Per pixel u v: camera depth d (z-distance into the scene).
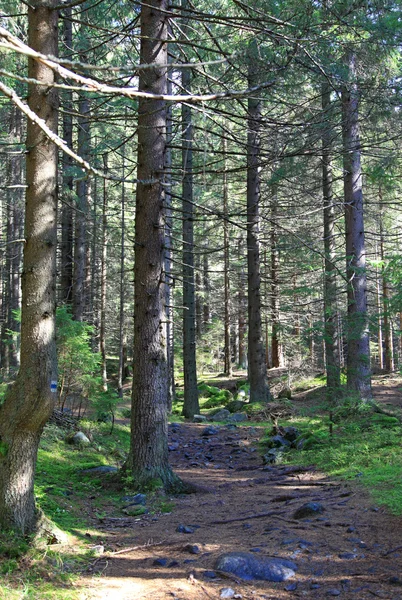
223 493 7.65
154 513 6.41
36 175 4.48
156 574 4.24
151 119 7.80
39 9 4.46
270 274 23.91
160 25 7.58
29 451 4.46
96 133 17.97
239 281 28.11
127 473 7.55
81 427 10.96
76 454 9.30
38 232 4.45
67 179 15.61
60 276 20.42
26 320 4.40
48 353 4.41
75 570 4.27
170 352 22.36
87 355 11.18
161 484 7.38
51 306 4.48
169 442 13.30
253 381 18.75
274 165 11.77
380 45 10.05
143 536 5.34
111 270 29.27
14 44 1.90
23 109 2.24
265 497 7.05
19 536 4.34
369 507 5.59
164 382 7.92
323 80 8.48
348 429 10.55
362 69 10.96
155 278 7.93
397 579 3.79
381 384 20.75
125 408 17.41
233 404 18.78
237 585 3.95
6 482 4.39
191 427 15.87
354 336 12.43
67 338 10.99
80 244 17.17
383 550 4.41
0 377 15.20
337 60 8.62
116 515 6.25
